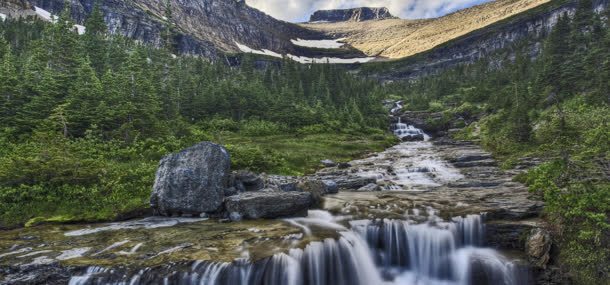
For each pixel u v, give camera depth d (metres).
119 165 25.50
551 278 13.66
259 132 59.50
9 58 46.66
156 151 31.53
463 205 18.50
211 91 69.19
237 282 11.89
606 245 13.48
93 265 11.91
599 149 15.58
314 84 103.25
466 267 14.86
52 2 173.75
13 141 29.41
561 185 15.97
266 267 12.34
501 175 29.06
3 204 17.83
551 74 56.38
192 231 15.75
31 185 19.84
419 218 16.81
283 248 13.38
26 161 20.06
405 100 131.88
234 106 69.69
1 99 34.16
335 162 40.53
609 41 56.66
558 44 66.88
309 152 44.50
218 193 19.00
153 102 43.75
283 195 18.86
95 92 39.47
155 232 15.69
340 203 20.06
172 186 19.09
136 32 195.62
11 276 11.52
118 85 45.53
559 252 14.17
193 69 102.06
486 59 175.25
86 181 21.19
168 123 46.31
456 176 31.05
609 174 15.80
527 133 37.91
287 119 70.12
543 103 50.50
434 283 15.14
